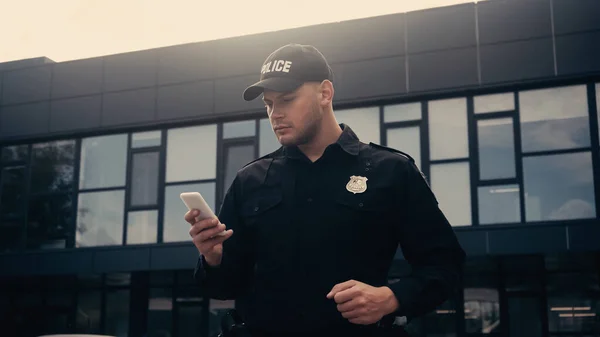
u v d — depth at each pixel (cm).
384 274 205
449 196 1202
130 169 1448
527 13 1202
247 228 213
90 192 1475
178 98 1417
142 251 1380
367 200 201
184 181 1398
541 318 1205
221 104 1380
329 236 198
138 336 1462
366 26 1288
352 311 179
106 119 1473
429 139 1229
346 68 1284
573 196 1145
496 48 1207
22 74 1566
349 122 1284
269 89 202
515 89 1196
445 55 1232
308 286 197
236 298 222
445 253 205
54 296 1563
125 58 1480
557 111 1173
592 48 1157
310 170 208
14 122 1552
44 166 1530
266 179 213
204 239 193
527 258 1228
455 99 1227
